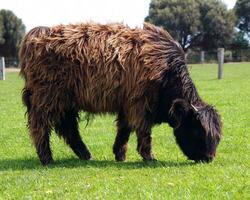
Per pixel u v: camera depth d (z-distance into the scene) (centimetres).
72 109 1005
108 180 777
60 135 1034
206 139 896
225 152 1023
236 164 869
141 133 956
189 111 908
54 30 985
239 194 652
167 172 823
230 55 8244
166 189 695
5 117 1738
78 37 967
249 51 8669
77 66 956
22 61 1004
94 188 728
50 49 966
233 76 3675
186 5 9244
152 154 975
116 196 673
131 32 972
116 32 974
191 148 916
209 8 9344
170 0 9388
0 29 8906
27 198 693
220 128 916
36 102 980
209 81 3119
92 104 970
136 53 941
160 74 928
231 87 2625
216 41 9475
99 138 1266
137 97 937
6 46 9106
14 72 5619
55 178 816
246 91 2369
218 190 676
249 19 10056
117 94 954
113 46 952
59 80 966
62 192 718
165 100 940
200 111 899
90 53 953
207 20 9262
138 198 659
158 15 9238
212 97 2106
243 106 1786
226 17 9369
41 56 968
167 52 943
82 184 759
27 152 1122
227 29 9344
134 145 1155
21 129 1454
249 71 4450
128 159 1020
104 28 983
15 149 1157
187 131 917
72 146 1038
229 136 1205
